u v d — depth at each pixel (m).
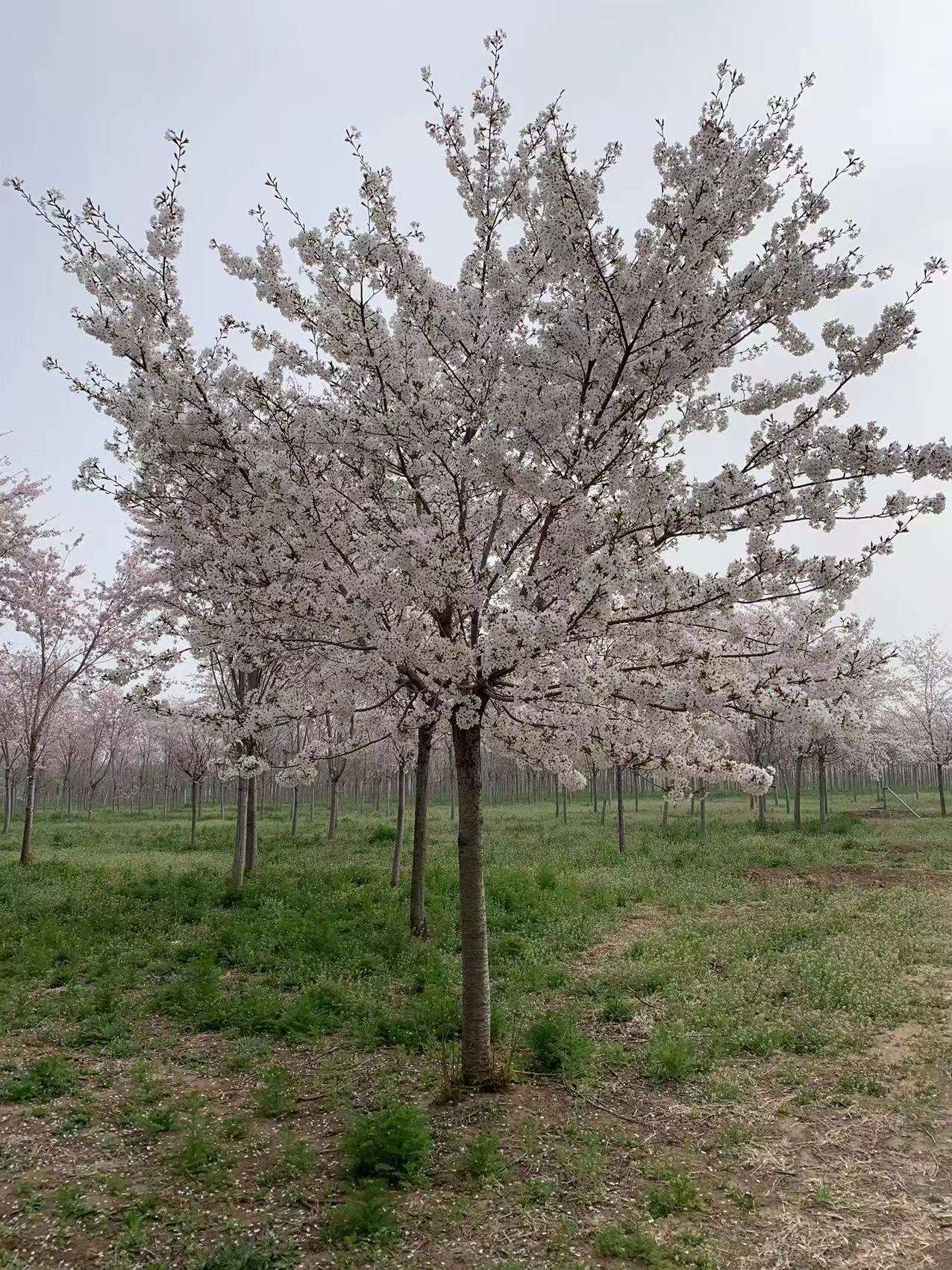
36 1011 6.86
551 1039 5.88
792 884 12.95
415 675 5.34
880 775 29.61
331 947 8.63
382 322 5.22
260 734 5.81
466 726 5.00
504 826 24.14
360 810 34.31
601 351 4.95
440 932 9.52
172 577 9.92
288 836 21.56
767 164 4.79
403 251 5.16
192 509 6.09
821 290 4.78
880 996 7.12
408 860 15.73
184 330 5.50
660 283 4.73
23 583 16.58
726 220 4.79
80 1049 6.20
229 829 24.78
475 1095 5.30
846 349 4.79
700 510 4.50
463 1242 3.73
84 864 15.94
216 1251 3.61
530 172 5.45
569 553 5.08
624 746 5.39
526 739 5.62
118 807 40.50
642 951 8.73
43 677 17.05
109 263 5.27
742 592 4.61
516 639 4.56
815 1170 4.43
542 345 5.05
